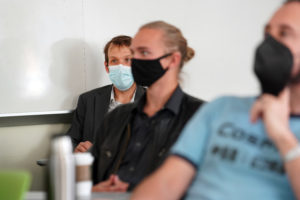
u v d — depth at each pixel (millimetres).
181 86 2010
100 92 3363
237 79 3613
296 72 1268
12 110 3484
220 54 3602
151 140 1888
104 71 3541
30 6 3453
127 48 3156
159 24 1943
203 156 1414
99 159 2049
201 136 1415
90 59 3525
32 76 3482
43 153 3559
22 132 3545
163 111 1900
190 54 2016
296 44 1264
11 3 3436
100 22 3529
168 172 1391
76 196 1441
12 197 1521
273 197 1260
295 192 1182
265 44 1299
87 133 3309
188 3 3580
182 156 1397
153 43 1898
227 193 1294
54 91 3508
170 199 1371
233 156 1314
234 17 3600
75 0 3482
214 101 1458
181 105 1909
